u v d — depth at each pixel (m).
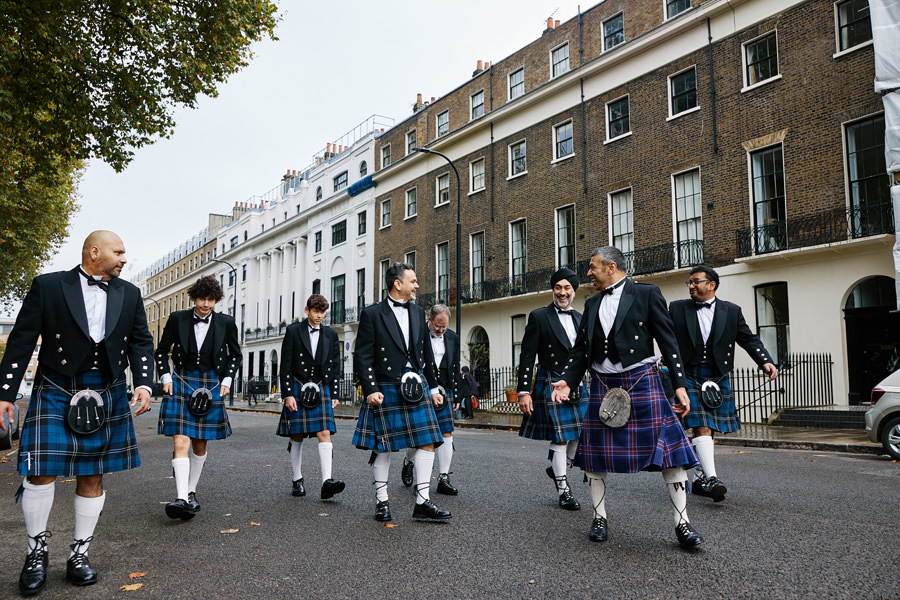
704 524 4.48
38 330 3.40
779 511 4.90
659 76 18.69
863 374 14.20
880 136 13.86
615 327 3.98
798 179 15.16
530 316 5.63
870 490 5.82
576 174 21.19
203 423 5.31
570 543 4.04
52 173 12.57
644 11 19.45
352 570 3.54
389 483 6.72
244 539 4.26
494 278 24.38
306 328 6.18
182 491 4.93
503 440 11.69
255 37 11.22
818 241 14.57
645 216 18.81
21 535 4.50
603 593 3.12
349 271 34.97
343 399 33.12
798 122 15.25
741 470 7.23
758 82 16.20
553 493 5.88
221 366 5.57
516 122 23.81
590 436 4.09
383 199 32.31
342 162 36.50
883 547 3.84
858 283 14.03
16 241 21.92
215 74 11.41
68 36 10.05
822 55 14.88
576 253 21.03
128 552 3.97
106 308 3.56
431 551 3.90
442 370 6.27
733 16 16.78
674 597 3.05
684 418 5.46
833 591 3.09
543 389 5.55
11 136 11.25
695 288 5.69
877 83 13.18
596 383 4.12
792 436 11.08
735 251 16.34
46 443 3.27
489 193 24.92
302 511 5.19
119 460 3.53
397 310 4.96
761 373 15.18
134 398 3.64
